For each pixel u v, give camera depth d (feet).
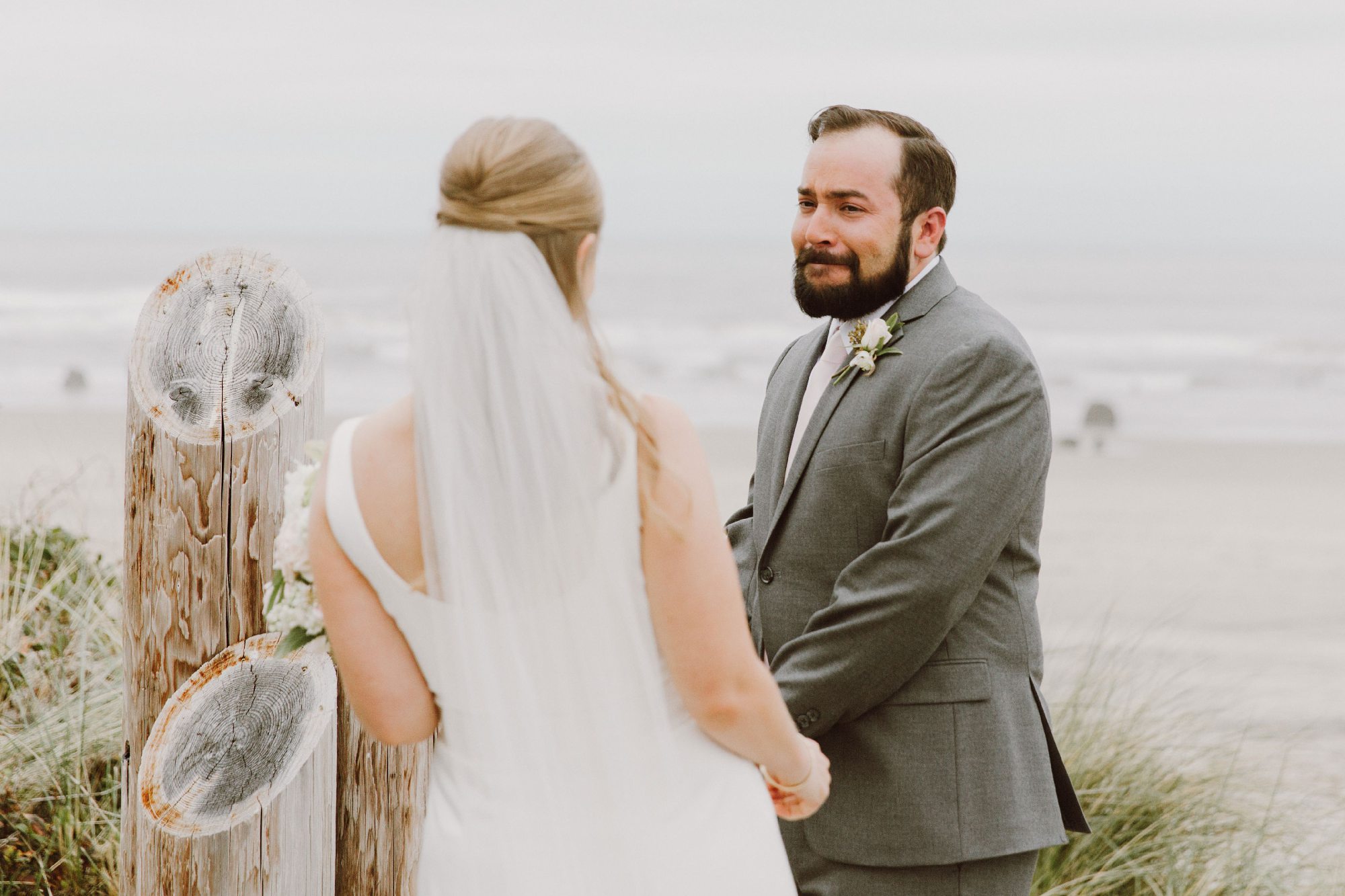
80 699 11.65
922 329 7.91
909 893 7.57
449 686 4.96
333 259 145.69
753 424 61.82
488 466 4.71
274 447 7.15
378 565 4.83
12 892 9.88
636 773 4.91
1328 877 11.48
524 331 4.66
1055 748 8.07
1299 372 81.25
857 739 7.66
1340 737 17.51
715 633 4.87
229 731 7.29
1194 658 22.15
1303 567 31.89
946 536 7.16
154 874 7.30
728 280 133.08
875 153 7.96
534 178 4.79
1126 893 10.99
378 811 8.48
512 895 4.83
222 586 7.11
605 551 4.74
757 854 5.14
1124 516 39.68
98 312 88.79
